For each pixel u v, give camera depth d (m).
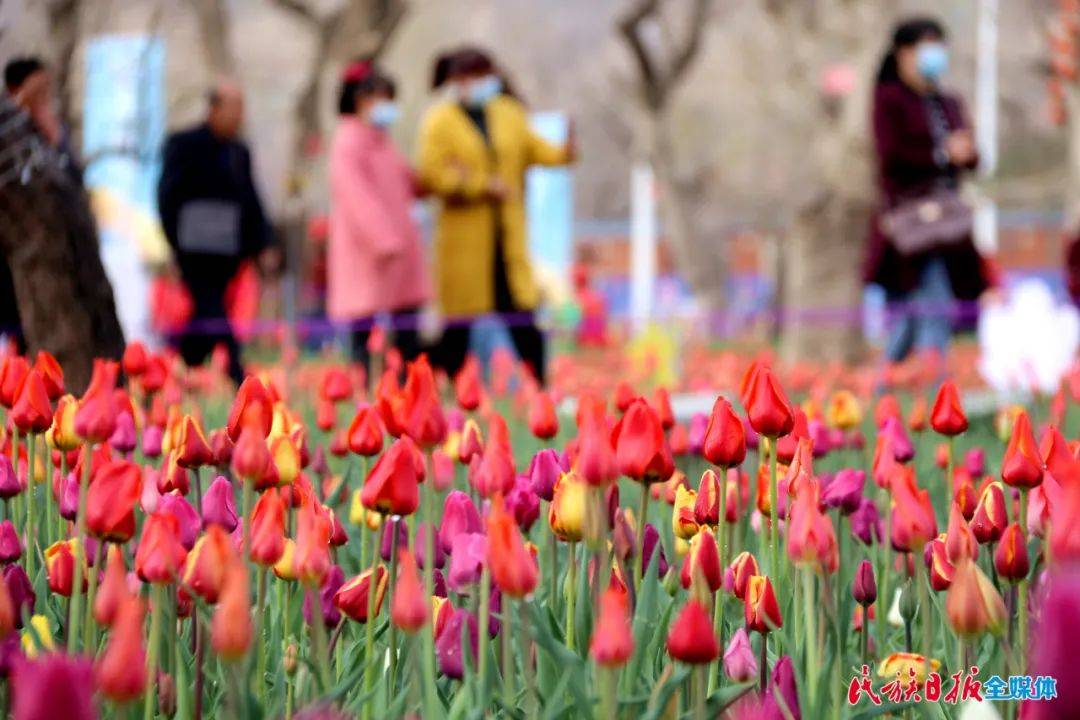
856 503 4.82
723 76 61.12
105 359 7.30
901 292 15.44
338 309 15.74
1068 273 16.75
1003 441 8.03
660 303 55.91
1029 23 45.78
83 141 11.63
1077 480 2.64
